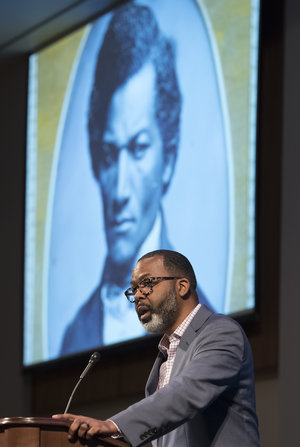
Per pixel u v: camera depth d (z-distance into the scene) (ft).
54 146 41.78
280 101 31.04
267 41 32.07
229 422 16.37
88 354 36.88
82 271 38.60
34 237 41.86
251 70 32.35
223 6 34.14
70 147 40.78
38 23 42.68
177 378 15.64
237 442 16.21
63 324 39.04
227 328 16.75
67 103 41.55
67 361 38.11
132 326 35.04
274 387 29.30
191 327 17.28
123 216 36.94
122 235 36.78
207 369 15.71
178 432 16.63
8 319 43.45
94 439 14.44
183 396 15.28
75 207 39.75
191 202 33.78
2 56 45.75
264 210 30.78
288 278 29.48
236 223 31.58
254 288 30.17
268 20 32.24
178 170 34.68
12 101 46.01
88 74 40.65
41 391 40.19
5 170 45.65
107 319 36.50
